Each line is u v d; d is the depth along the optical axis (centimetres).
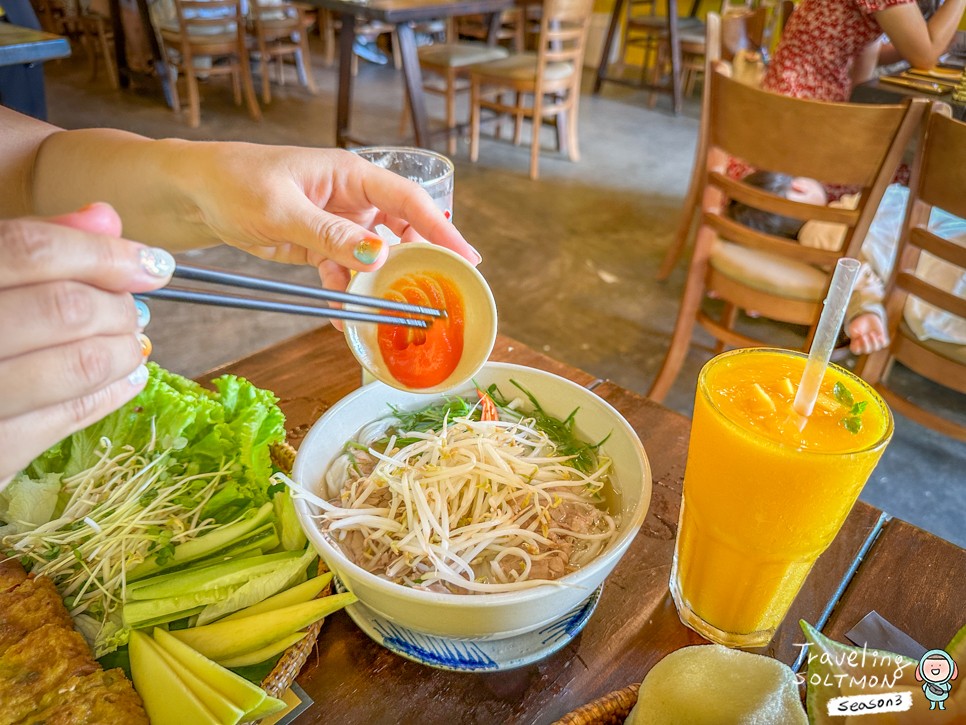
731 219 231
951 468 216
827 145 161
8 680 59
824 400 64
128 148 83
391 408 85
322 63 654
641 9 645
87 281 41
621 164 457
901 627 70
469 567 67
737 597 66
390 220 91
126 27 538
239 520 75
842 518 61
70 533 74
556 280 315
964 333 178
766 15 336
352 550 70
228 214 75
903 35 244
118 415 82
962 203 150
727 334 212
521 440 81
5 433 41
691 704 50
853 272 54
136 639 64
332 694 63
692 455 65
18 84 267
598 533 73
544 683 65
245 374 106
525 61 436
